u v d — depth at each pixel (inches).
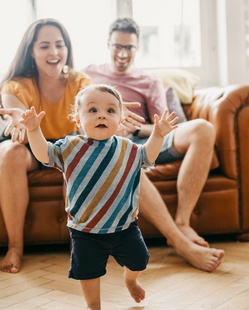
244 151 74.7
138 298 47.0
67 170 43.3
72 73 77.4
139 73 89.5
